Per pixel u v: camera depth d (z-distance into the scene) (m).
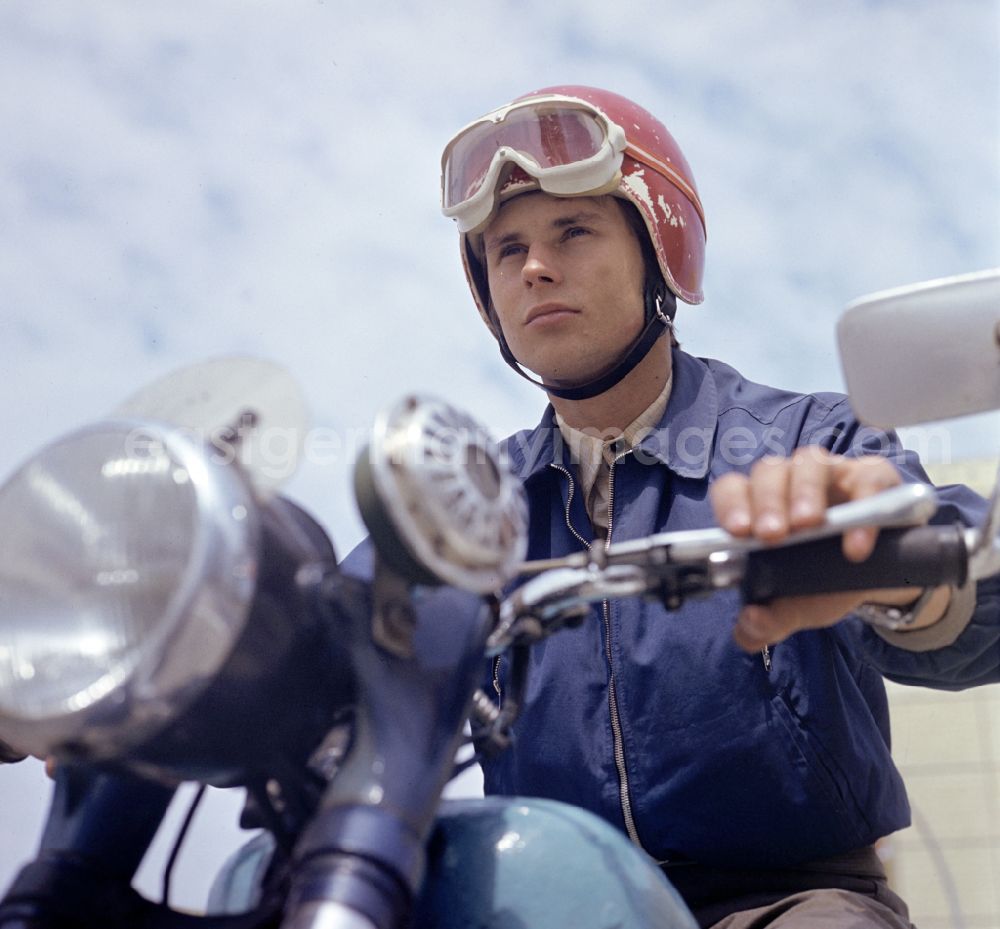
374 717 0.77
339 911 0.69
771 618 0.89
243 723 0.77
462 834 0.91
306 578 0.79
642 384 1.82
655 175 1.82
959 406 0.90
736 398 1.83
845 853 1.57
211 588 0.70
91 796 0.88
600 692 1.62
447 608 0.86
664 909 0.89
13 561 0.74
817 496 0.84
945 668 1.16
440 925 0.86
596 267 1.77
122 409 0.90
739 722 1.55
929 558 0.84
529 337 1.80
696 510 1.71
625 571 0.88
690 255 1.88
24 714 0.71
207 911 0.97
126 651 0.70
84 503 0.74
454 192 1.85
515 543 0.77
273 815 0.84
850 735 1.57
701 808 1.55
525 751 1.65
